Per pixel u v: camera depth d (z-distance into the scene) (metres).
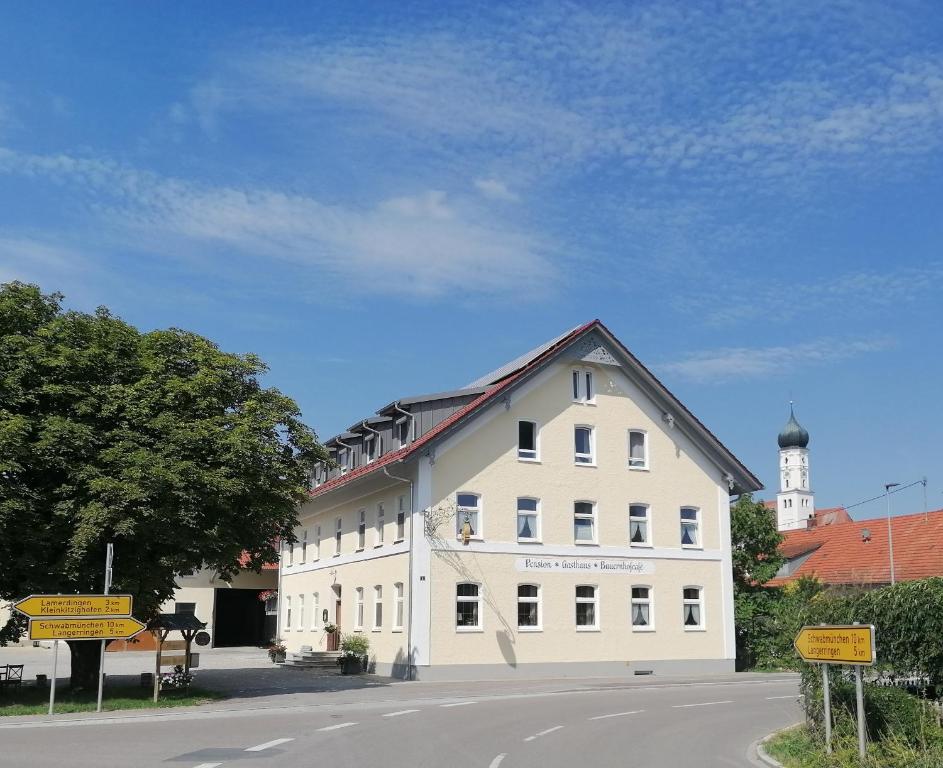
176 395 25.95
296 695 27.44
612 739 18.47
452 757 15.65
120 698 25.66
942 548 52.97
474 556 35.50
